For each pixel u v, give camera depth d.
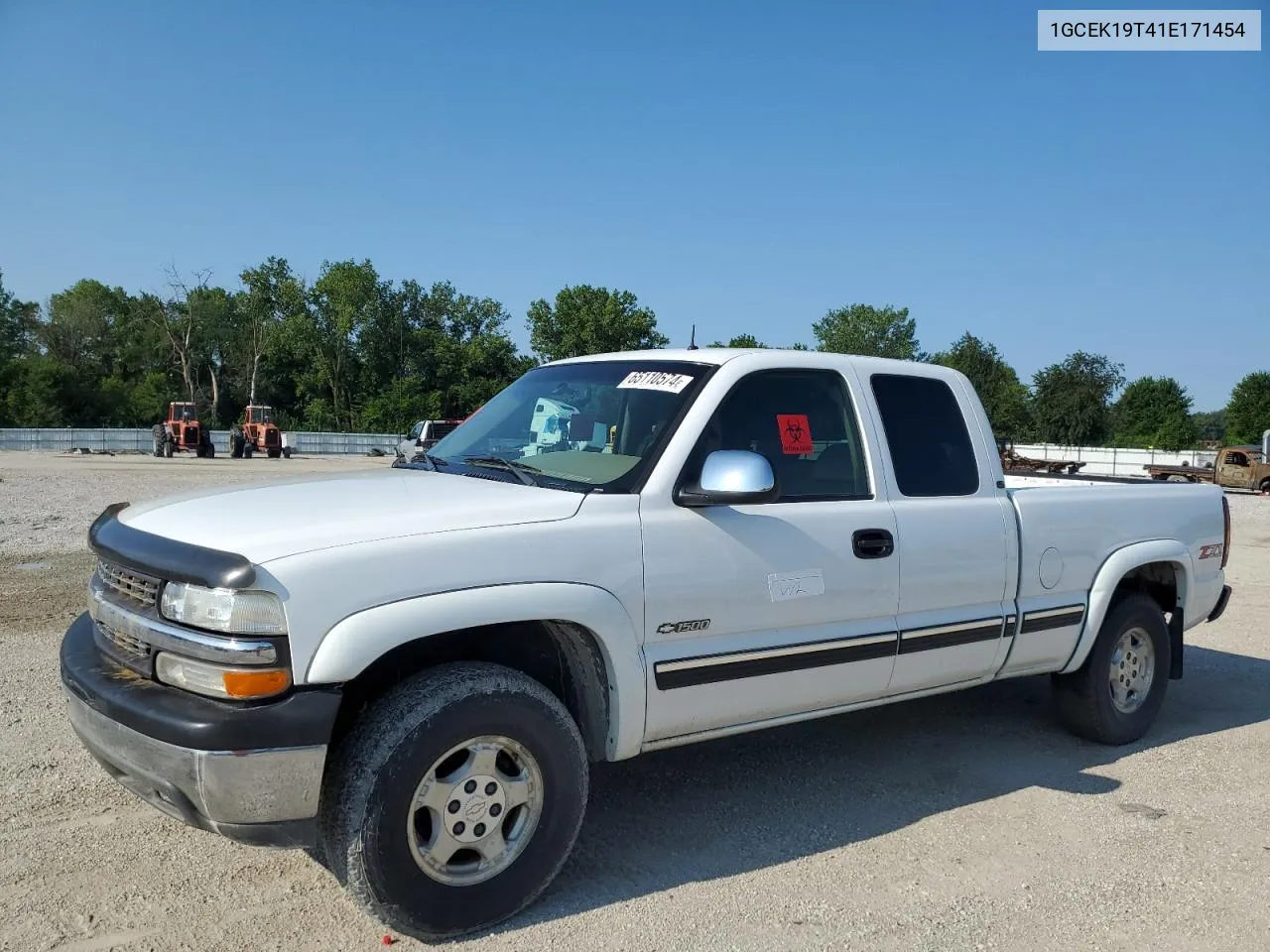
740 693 3.60
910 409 4.32
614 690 3.29
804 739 5.12
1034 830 4.01
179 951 2.90
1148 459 45.75
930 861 3.69
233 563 2.70
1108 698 5.04
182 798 2.73
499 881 3.07
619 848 3.73
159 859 3.47
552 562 3.13
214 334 73.50
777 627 3.69
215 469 27.19
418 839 2.93
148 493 17.47
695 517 3.46
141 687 2.87
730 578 3.51
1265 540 15.24
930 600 4.15
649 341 75.12
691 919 3.18
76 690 3.02
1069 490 4.82
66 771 4.23
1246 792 4.50
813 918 3.21
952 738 5.20
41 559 9.98
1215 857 3.79
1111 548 4.96
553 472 3.61
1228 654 7.45
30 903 3.13
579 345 73.25
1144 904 3.38
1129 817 4.17
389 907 2.86
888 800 4.29
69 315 77.44
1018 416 71.50
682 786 4.39
